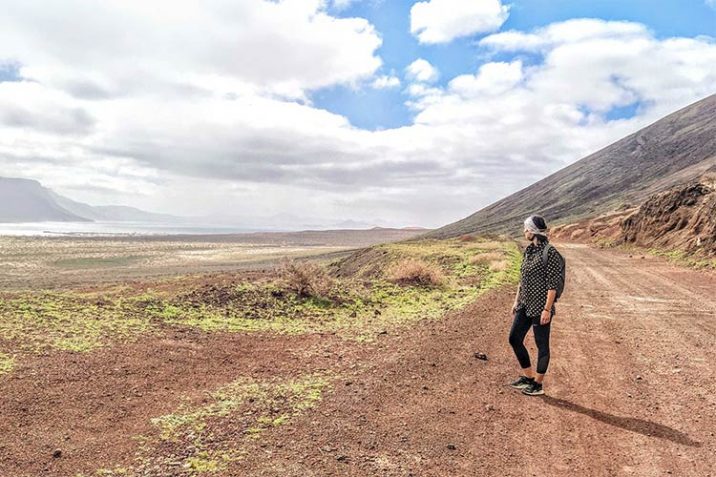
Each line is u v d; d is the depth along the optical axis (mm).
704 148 107125
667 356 7605
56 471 3805
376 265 29359
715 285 16094
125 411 5125
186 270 57469
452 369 6863
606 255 31625
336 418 4961
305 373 6672
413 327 9797
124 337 8070
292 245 156000
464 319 10562
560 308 12078
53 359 6594
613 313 11375
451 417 5109
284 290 12812
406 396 5699
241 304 11641
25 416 4828
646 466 4090
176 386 6000
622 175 123000
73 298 10891
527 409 5410
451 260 24547
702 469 4035
